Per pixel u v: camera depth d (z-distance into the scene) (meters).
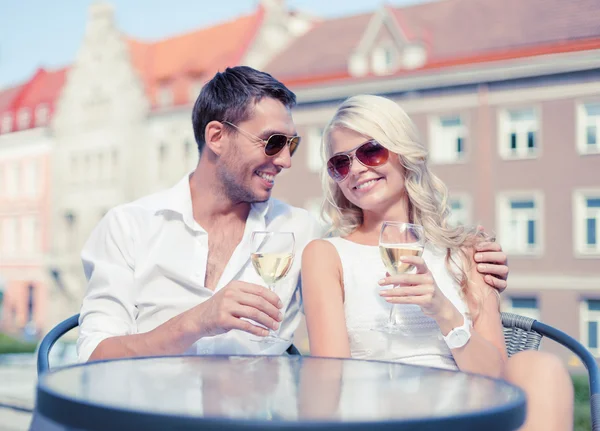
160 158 34.38
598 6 24.62
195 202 2.59
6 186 41.19
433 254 2.60
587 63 23.47
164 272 2.50
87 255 2.52
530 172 24.09
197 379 1.44
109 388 1.32
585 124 23.61
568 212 23.69
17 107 41.84
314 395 1.31
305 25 37.06
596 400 1.91
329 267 2.50
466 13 27.64
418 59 26.95
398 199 2.65
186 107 33.09
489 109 24.62
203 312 1.87
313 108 27.44
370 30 27.84
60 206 38.34
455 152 25.31
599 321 23.44
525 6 26.09
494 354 2.16
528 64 24.06
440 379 1.49
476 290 2.51
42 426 1.28
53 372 1.47
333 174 2.60
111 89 36.19
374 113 2.54
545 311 24.05
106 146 36.22
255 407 1.20
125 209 2.54
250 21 35.44
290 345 2.60
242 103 2.50
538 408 1.88
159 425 1.07
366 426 1.05
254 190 2.54
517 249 24.50
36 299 39.03
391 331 2.29
